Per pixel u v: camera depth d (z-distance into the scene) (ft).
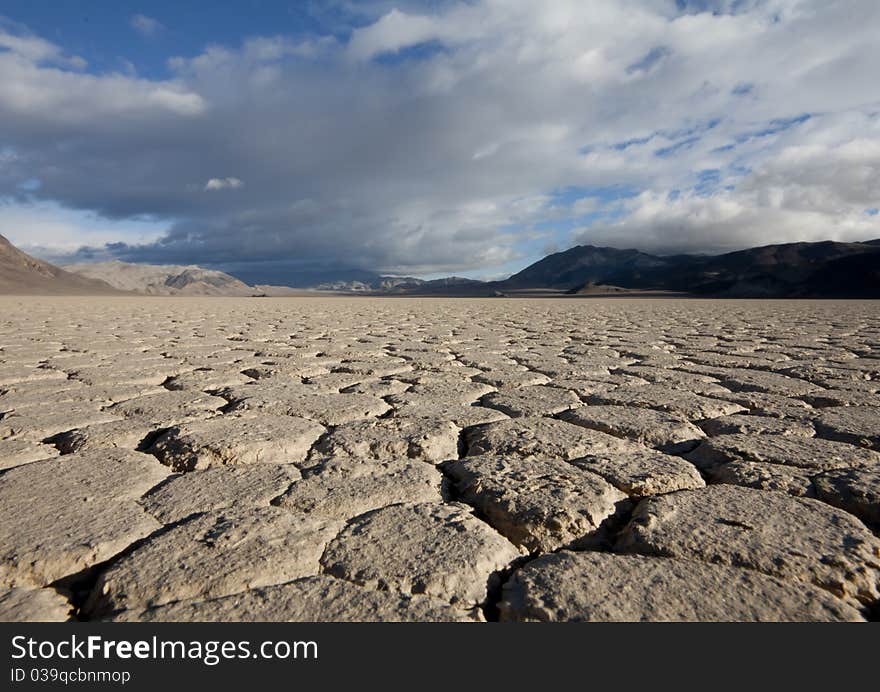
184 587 4.63
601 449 8.23
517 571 4.96
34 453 8.18
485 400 11.81
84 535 5.50
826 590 4.60
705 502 6.16
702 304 98.68
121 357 18.57
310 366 16.43
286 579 4.83
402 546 5.31
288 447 8.43
